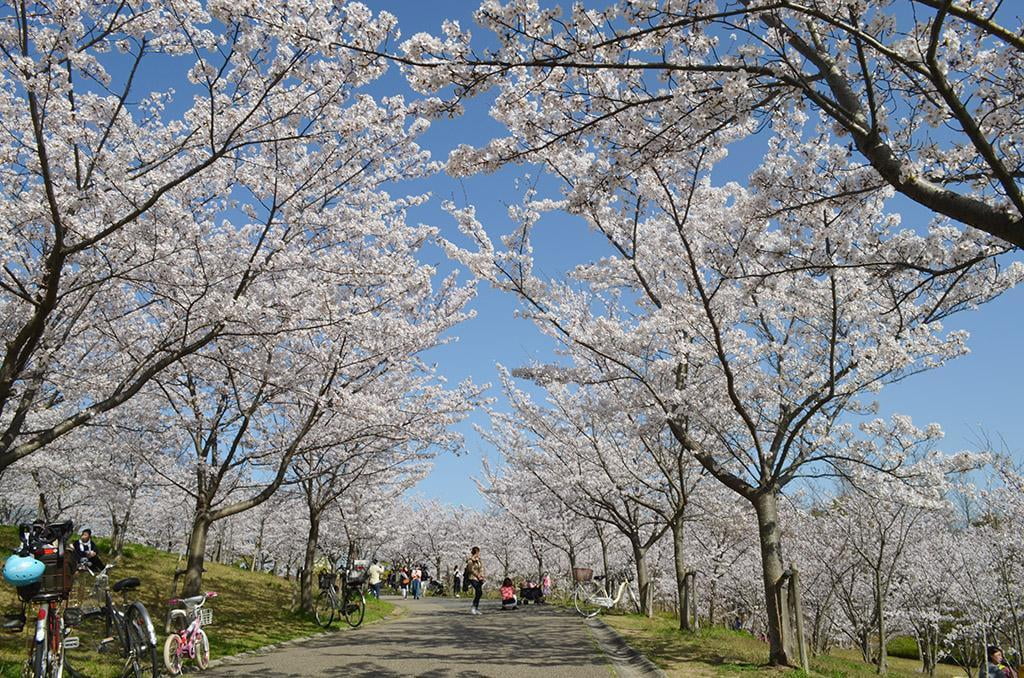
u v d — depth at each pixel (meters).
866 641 22.39
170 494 18.75
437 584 39.00
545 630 13.64
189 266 8.44
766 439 10.98
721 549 20.64
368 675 7.71
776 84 5.02
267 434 12.24
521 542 36.06
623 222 10.20
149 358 7.95
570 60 5.22
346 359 11.39
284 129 7.95
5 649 7.83
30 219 7.31
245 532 34.75
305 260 9.12
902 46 4.97
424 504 47.78
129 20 6.64
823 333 10.07
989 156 4.17
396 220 10.84
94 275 8.09
